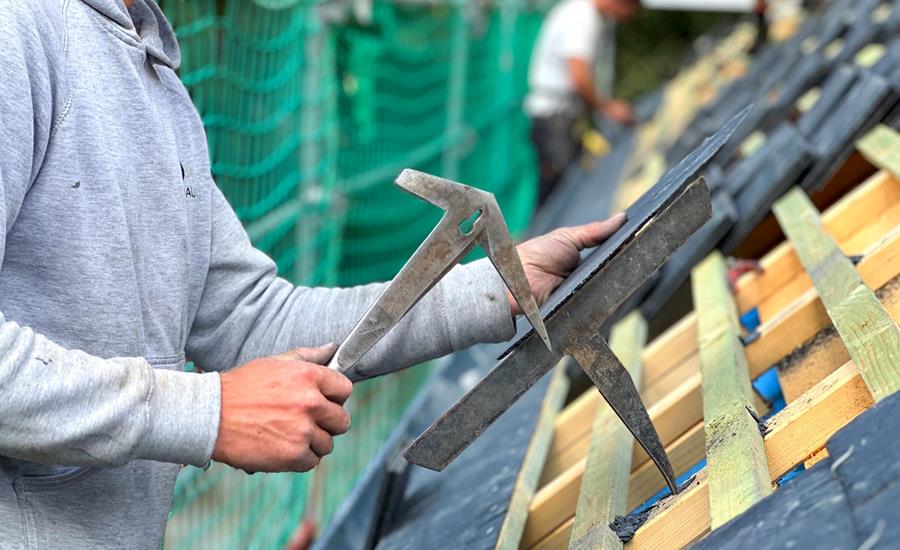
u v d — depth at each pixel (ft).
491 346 13.62
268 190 13.70
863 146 9.84
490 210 4.78
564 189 29.84
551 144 31.53
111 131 4.93
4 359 4.28
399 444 10.78
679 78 38.81
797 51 20.52
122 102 5.03
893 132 9.72
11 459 4.78
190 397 4.71
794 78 16.63
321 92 15.46
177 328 5.32
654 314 10.06
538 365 5.15
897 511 3.34
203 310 6.05
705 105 24.81
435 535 7.47
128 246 4.94
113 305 4.87
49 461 4.50
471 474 8.52
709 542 4.04
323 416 4.92
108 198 4.85
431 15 25.41
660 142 26.61
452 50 27.17
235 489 13.28
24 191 4.57
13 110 4.42
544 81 31.53
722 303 8.32
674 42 59.31
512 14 35.29
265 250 13.52
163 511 5.37
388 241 21.42
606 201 23.04
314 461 4.98
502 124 34.73
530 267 5.98
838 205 9.22
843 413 5.13
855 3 19.92
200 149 5.68
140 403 4.56
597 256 5.55
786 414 5.37
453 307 5.90
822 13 24.62
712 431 5.53
